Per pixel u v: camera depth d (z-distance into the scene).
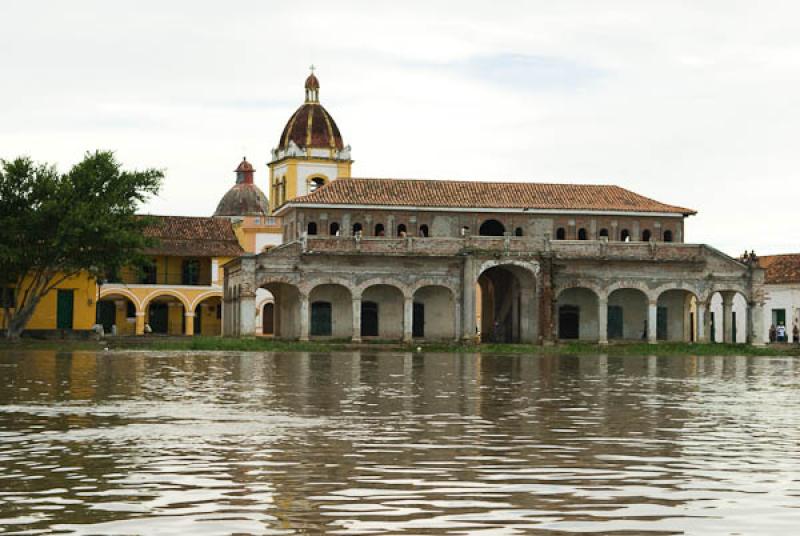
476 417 24.59
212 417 24.14
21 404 27.06
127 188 78.62
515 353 70.69
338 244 81.62
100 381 35.78
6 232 74.38
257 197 138.38
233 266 85.88
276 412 25.41
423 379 39.03
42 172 76.12
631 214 89.56
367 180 89.88
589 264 84.88
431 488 14.97
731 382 39.84
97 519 12.91
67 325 86.50
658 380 40.34
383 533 12.20
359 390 32.91
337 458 17.77
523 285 85.31
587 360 60.00
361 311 85.69
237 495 14.43
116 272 83.62
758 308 86.75
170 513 13.25
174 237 104.56
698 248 86.38
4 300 77.56
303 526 12.53
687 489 14.97
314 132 113.44
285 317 88.75
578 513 13.29
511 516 13.09
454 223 87.69
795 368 52.53
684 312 89.62
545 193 91.19
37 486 15.06
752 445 19.86
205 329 106.62
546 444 19.72
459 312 83.00
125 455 18.02
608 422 23.77
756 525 12.66
